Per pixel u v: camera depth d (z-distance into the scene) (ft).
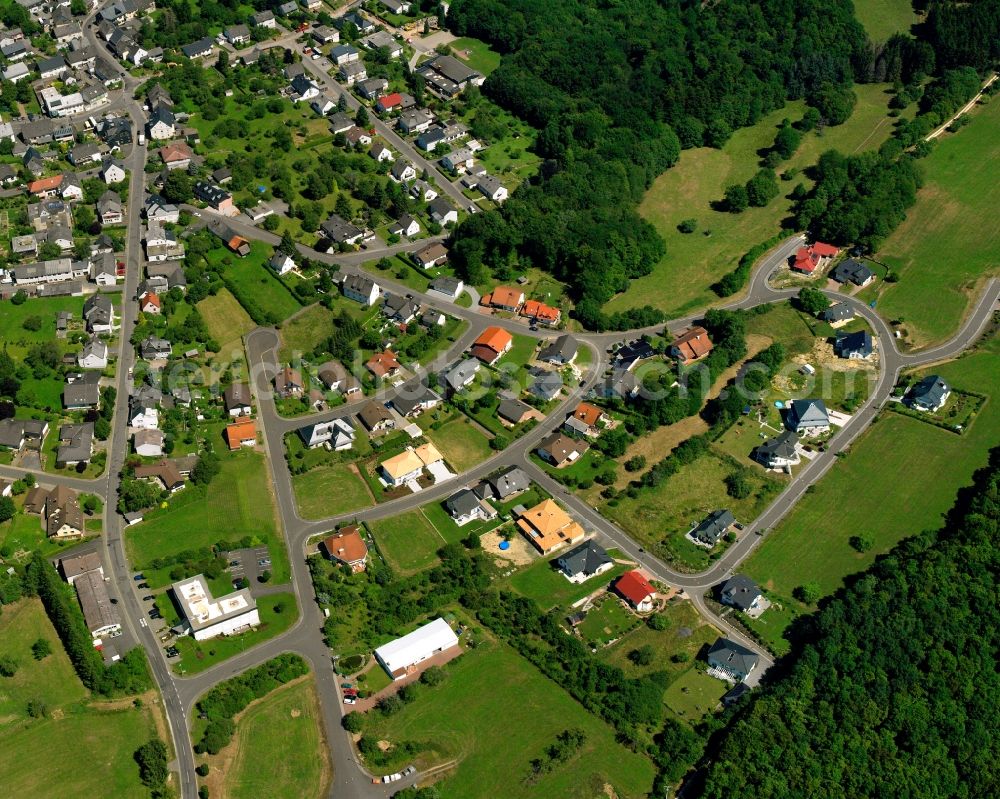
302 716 631.56
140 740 615.98
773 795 584.81
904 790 593.01
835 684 634.84
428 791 592.19
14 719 625.41
